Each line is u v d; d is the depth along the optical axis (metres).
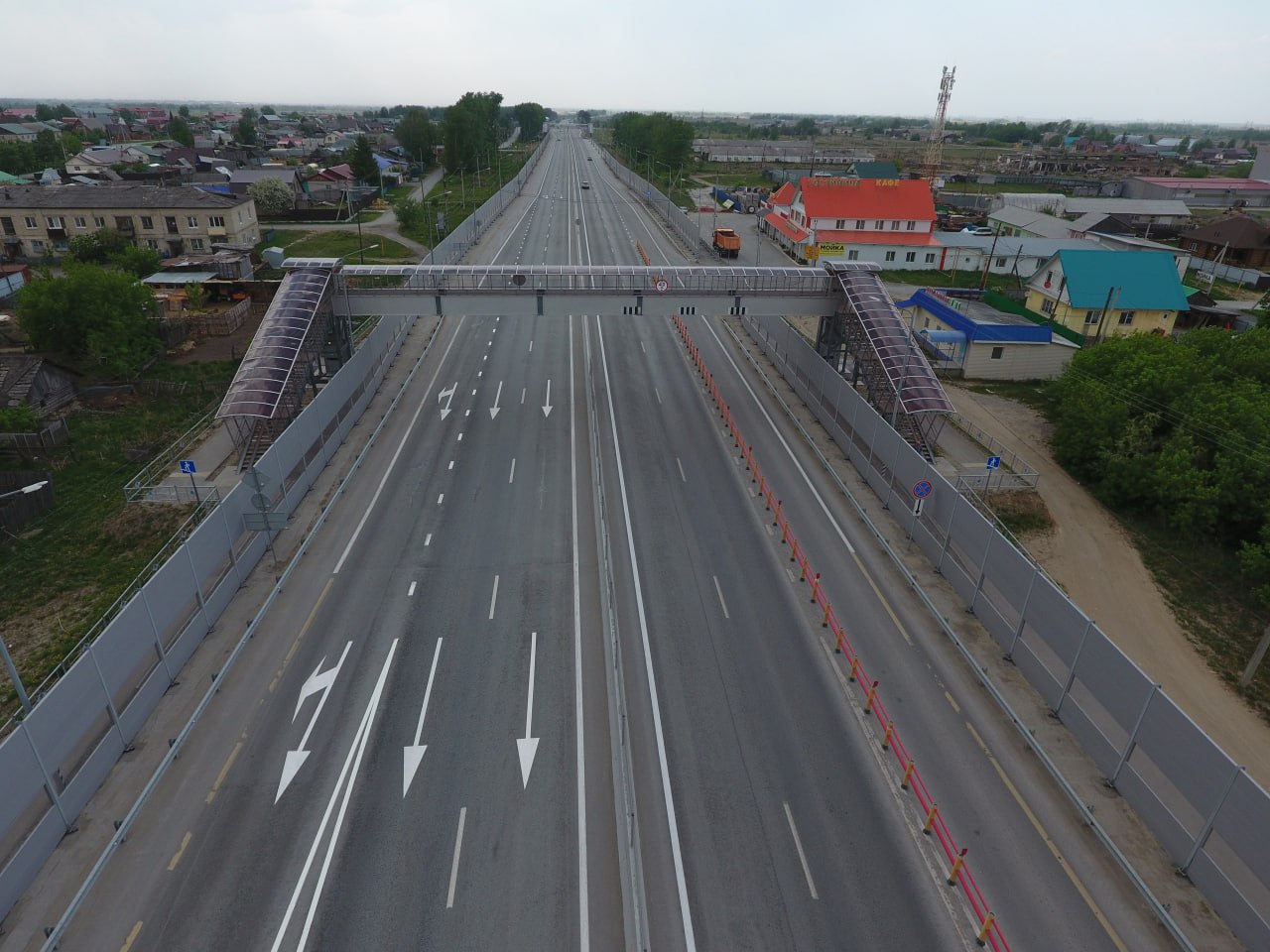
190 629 24.09
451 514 33.19
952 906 17.16
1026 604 24.22
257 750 20.81
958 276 83.12
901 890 17.50
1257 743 23.56
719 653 25.12
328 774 20.12
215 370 50.75
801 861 18.11
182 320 56.00
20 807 16.64
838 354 47.88
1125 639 28.17
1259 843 15.63
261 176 115.88
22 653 25.97
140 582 29.58
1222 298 73.31
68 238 79.31
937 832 18.89
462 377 49.88
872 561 30.70
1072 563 32.69
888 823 19.17
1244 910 16.34
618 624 26.34
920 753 21.39
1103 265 58.59
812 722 22.34
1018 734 22.17
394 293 42.38
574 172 177.38
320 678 23.45
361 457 37.88
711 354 56.47
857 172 119.25
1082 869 18.14
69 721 18.31
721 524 33.09
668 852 18.25
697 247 89.69
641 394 48.06
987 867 18.09
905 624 26.92
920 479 31.47
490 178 160.12
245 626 25.72
